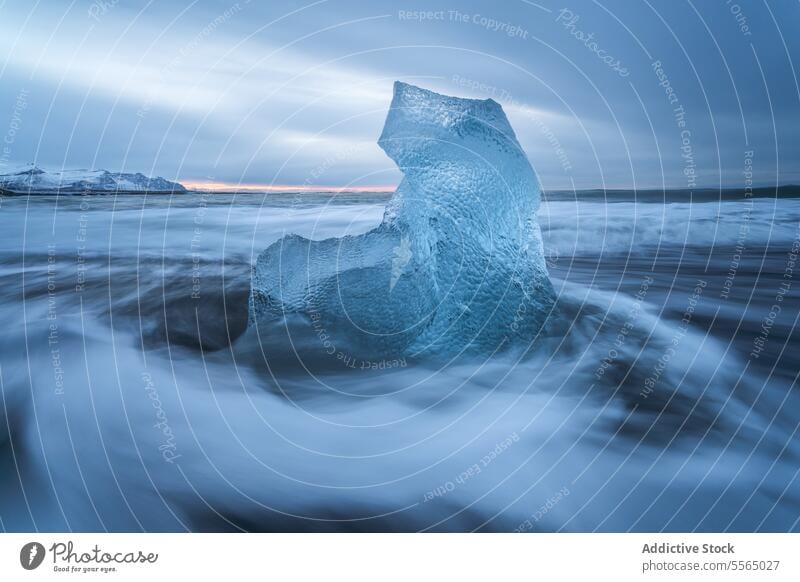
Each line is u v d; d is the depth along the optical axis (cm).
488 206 666
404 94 675
